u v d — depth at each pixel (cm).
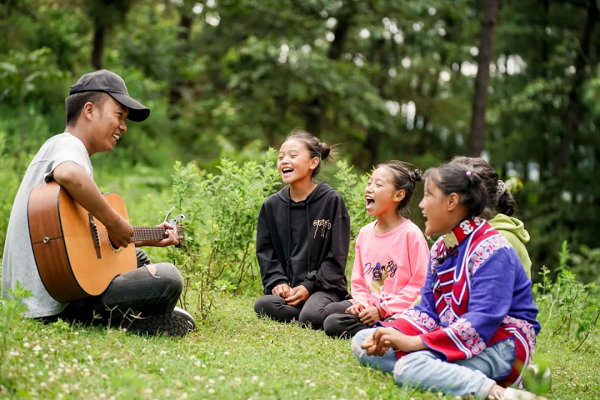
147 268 393
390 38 2375
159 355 337
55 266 362
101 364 310
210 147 1766
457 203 323
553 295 638
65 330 360
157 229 435
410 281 455
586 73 2108
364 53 2453
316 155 530
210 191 600
